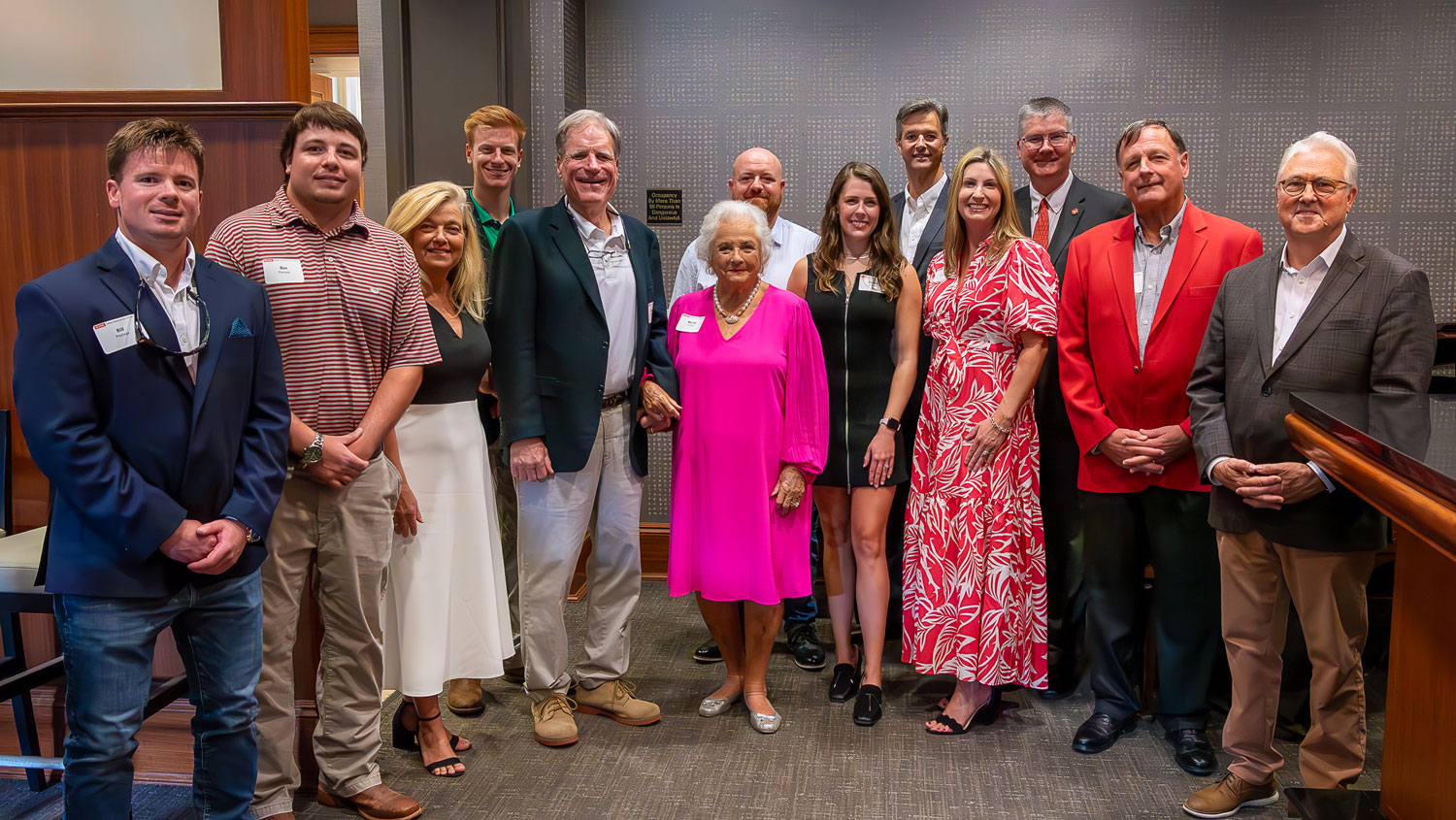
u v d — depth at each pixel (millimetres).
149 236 1788
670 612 4113
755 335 2848
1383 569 3453
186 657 1990
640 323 2895
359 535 2283
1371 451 1579
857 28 4367
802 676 3414
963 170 2910
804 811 2457
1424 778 1743
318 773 2531
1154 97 4258
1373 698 3082
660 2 4441
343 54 5770
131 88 2752
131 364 1773
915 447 3092
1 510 2512
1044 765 2719
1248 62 4207
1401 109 4176
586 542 4320
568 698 3125
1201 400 2402
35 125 2686
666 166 4508
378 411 2256
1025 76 4309
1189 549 2711
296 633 2559
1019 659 2926
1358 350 2174
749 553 2855
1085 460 2828
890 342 3062
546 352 2771
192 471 1839
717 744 2854
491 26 4160
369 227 2311
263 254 2139
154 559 1810
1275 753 2377
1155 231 2752
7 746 2773
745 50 4430
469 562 2676
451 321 2662
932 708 3117
